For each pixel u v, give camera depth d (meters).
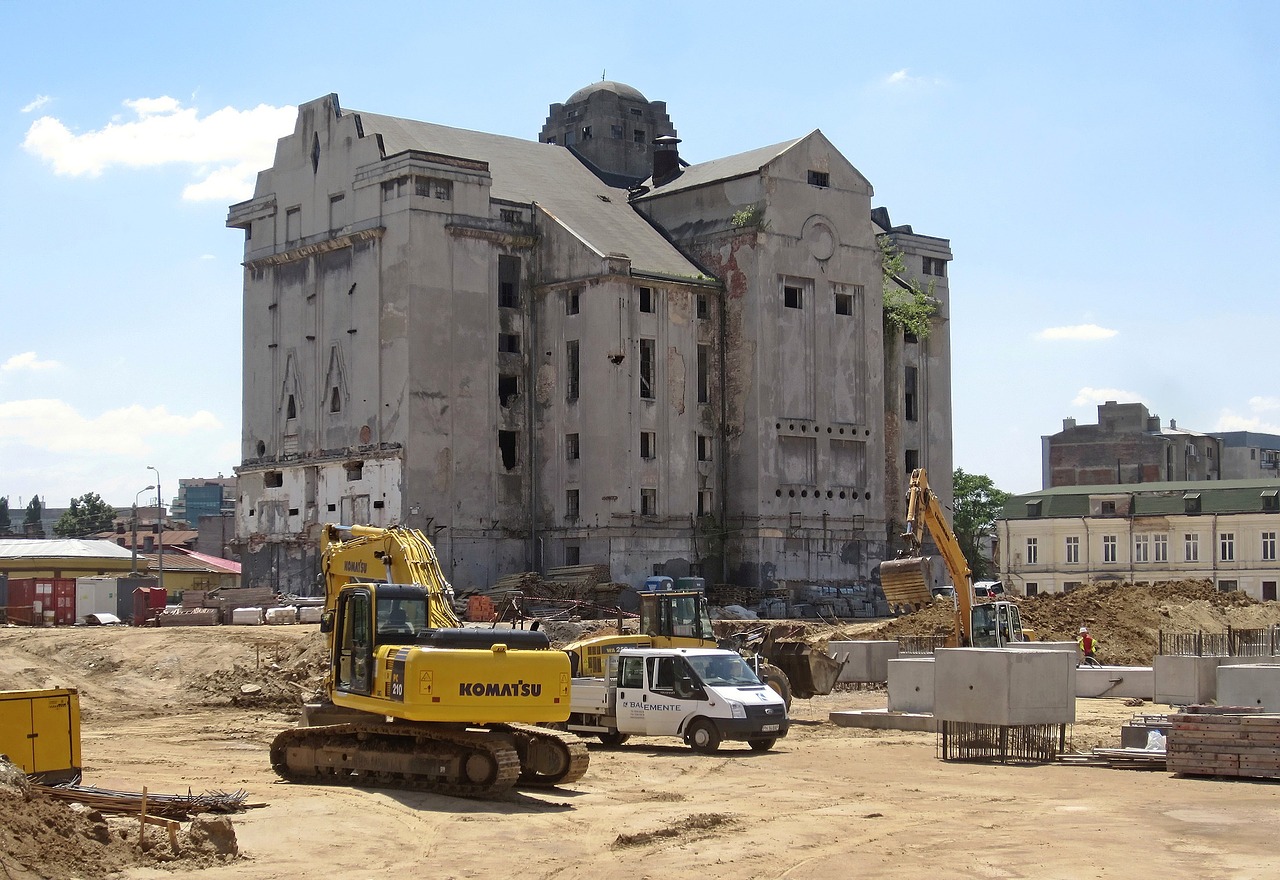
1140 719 35.97
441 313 81.88
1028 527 123.50
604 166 103.31
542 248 86.88
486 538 83.25
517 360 86.19
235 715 48.31
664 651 37.88
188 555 119.56
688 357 86.81
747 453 87.25
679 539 85.25
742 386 87.81
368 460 82.12
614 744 38.62
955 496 134.00
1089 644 58.75
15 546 109.00
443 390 81.75
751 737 36.56
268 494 88.94
